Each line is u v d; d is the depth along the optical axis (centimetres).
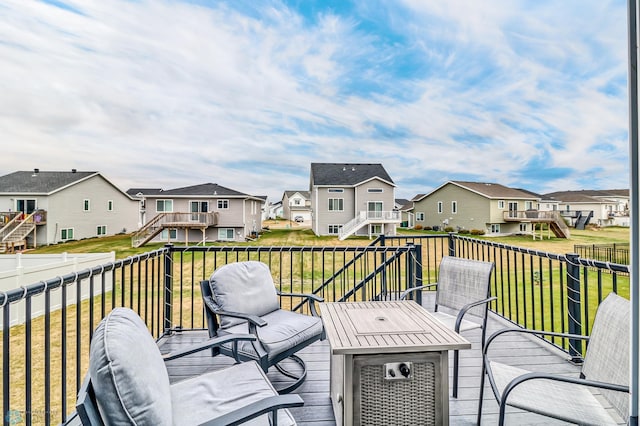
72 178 2094
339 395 179
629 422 118
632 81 119
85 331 541
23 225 1753
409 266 395
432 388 166
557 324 552
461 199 2606
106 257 851
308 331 246
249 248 349
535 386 172
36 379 389
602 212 3084
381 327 186
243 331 246
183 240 2119
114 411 106
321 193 2353
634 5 119
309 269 1067
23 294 161
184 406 154
